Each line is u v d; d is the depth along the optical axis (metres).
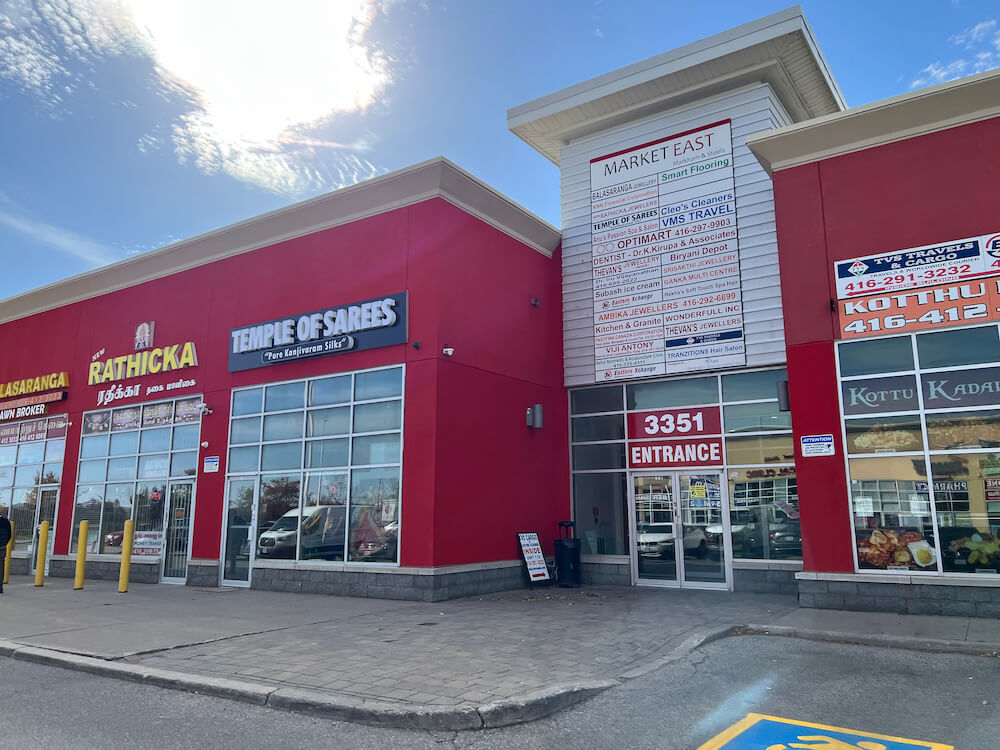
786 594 12.49
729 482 13.41
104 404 17.62
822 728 5.40
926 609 9.77
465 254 13.38
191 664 7.38
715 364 13.59
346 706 5.79
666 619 9.83
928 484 10.09
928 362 10.35
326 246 14.30
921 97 10.45
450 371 12.62
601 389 15.23
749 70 13.80
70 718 5.82
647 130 15.20
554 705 5.95
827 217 11.28
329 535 13.14
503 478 13.56
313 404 13.91
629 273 14.95
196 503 15.27
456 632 9.00
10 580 16.66
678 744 5.11
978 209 10.24
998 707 5.88
